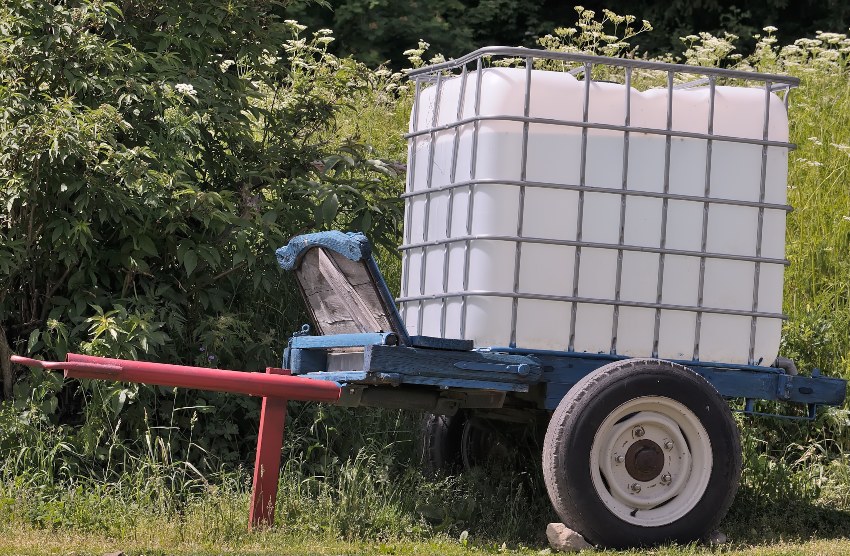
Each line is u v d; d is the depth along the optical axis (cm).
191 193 721
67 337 723
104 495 651
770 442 848
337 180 869
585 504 586
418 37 2064
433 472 744
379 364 574
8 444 675
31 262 736
